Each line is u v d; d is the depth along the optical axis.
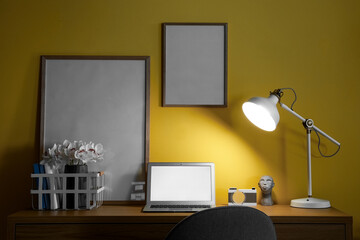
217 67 2.24
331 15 2.26
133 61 2.25
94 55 2.25
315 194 2.21
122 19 2.26
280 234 1.79
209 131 2.23
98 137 2.22
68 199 2.00
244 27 2.26
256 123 2.09
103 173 2.13
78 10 2.26
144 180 2.20
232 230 1.24
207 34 2.25
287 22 2.25
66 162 2.12
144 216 1.79
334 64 2.25
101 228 1.79
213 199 2.07
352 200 2.21
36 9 2.26
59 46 2.25
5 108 2.23
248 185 2.21
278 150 2.23
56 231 1.79
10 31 2.25
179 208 1.95
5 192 2.21
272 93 2.04
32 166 2.22
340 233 1.79
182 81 2.24
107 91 2.23
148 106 2.22
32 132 2.23
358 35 2.25
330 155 2.22
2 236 2.19
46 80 2.23
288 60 2.25
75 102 2.23
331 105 2.23
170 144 2.22
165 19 2.26
